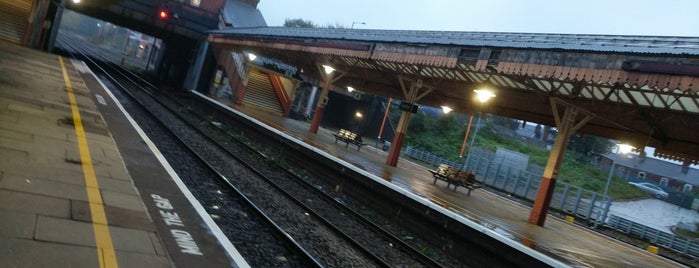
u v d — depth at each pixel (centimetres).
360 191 1648
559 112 2014
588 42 1403
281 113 4425
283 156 2214
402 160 3134
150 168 944
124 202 679
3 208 536
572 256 1245
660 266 1580
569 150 5644
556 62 1343
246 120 2753
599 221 2478
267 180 1434
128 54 9525
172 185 859
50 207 580
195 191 1008
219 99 4022
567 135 1709
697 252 2133
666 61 1085
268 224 917
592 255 1370
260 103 4291
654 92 1297
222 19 4697
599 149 5584
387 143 4228
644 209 4128
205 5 4959
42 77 1980
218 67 4606
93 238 523
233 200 1045
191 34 4716
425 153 4312
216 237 654
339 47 2361
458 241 1248
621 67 1176
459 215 1295
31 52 3097
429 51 1828
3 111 1078
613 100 1598
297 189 1500
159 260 518
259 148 2288
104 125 1274
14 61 2238
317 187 1661
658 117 1608
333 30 2991
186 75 5000
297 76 4325
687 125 1583
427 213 1356
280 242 838
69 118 1225
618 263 1368
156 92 3712
